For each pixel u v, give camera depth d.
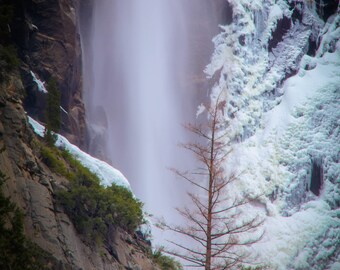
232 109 73.88
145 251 27.84
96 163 31.08
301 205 72.81
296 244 66.88
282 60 82.06
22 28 36.19
